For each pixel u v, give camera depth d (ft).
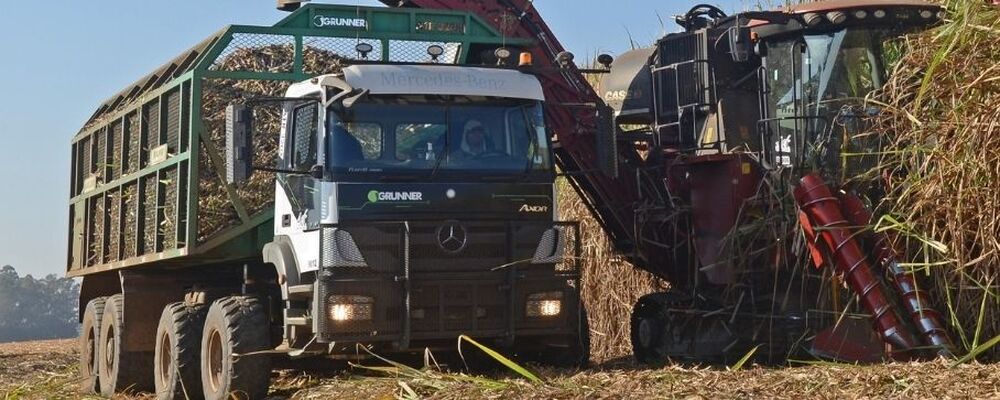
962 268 29.86
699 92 38.24
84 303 46.39
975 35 29.86
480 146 31.19
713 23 39.19
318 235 30.17
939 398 23.45
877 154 32.60
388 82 30.94
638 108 40.73
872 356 31.53
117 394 39.01
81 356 42.93
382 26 36.70
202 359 32.81
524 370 28.19
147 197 38.50
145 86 41.24
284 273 31.42
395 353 32.91
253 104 30.58
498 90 31.55
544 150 31.76
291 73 35.58
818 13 34.65
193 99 34.53
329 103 30.50
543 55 41.11
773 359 35.37
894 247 31.65
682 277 39.60
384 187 30.30
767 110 36.11
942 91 30.50
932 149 30.35
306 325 30.55
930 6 34.06
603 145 32.91
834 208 32.30
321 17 36.22
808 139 34.83
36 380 44.04
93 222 44.91
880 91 33.88
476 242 30.71
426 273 30.35
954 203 29.96
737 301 35.83
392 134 30.76
